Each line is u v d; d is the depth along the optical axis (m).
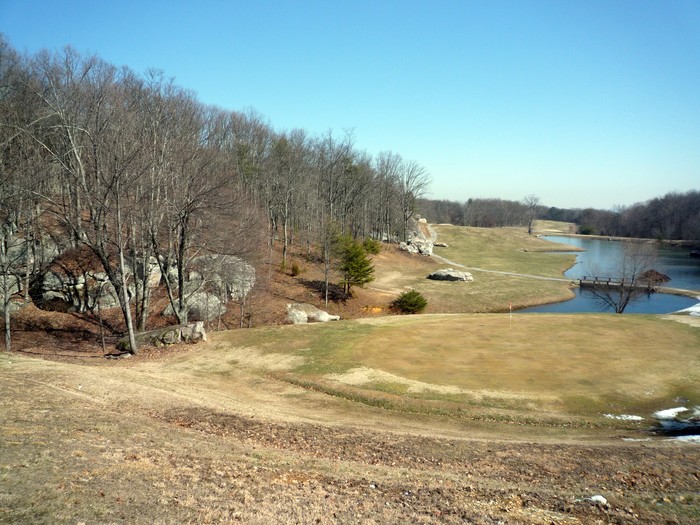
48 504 7.77
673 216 152.12
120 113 29.98
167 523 7.69
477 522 8.65
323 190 71.88
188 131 39.12
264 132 67.81
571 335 28.09
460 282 63.06
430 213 166.88
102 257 28.22
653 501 9.91
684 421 17.28
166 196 30.45
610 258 98.12
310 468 11.39
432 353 24.73
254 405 18.06
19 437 10.88
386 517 8.70
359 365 23.05
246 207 39.47
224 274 35.97
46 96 30.38
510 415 17.48
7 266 29.84
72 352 28.19
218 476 10.13
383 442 14.29
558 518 8.98
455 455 13.29
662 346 25.67
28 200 31.28
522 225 196.38
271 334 29.05
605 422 17.02
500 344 26.23
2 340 30.45
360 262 48.47
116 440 11.77
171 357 25.14
